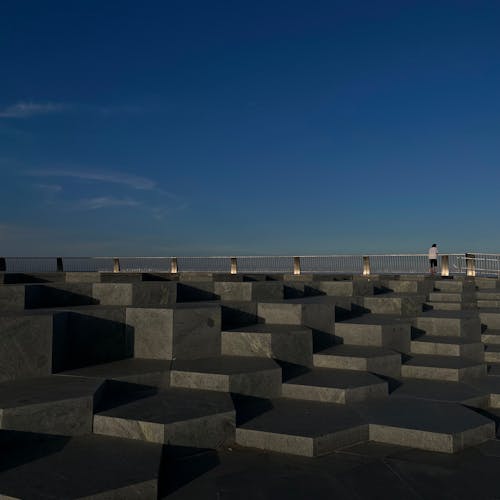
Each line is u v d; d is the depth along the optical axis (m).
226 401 4.43
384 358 6.02
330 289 10.12
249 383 4.98
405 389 5.51
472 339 7.41
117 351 5.69
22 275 10.26
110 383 4.71
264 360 5.61
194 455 3.86
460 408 4.73
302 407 4.77
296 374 5.67
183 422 3.85
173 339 5.63
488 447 4.07
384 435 4.17
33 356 4.74
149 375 4.96
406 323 7.04
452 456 3.88
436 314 8.30
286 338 5.89
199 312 5.80
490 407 5.25
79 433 3.92
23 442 3.69
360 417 4.42
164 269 23.64
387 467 3.66
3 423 3.62
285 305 6.76
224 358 5.74
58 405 3.84
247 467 3.65
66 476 3.10
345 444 4.06
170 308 5.71
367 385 5.09
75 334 5.38
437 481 3.42
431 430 4.04
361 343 6.85
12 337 4.64
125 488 2.96
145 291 7.02
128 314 5.79
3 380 4.58
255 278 13.26
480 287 14.42
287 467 3.65
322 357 6.09
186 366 5.26
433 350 6.87
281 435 3.95
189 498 3.16
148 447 3.66
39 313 5.16
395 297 8.52
